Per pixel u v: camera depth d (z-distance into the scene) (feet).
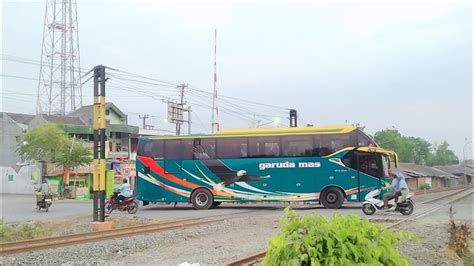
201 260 33.63
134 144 195.42
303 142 80.69
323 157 79.36
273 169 81.05
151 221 65.92
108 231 50.39
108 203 78.74
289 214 13.08
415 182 245.04
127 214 78.48
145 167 86.43
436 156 448.65
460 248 37.17
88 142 170.60
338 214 13.05
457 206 95.81
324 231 11.95
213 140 84.53
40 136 155.02
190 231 52.54
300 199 79.51
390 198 68.39
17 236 50.70
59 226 63.21
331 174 78.69
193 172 84.33
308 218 12.60
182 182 84.53
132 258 35.91
